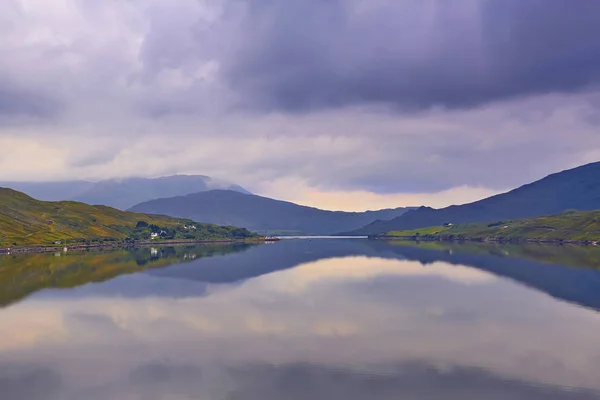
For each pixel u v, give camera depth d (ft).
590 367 182.09
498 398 154.92
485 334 228.02
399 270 506.07
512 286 376.48
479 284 388.57
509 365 184.14
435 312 277.23
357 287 377.30
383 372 177.17
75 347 211.20
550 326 242.78
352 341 216.54
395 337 223.10
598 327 240.94
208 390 161.68
